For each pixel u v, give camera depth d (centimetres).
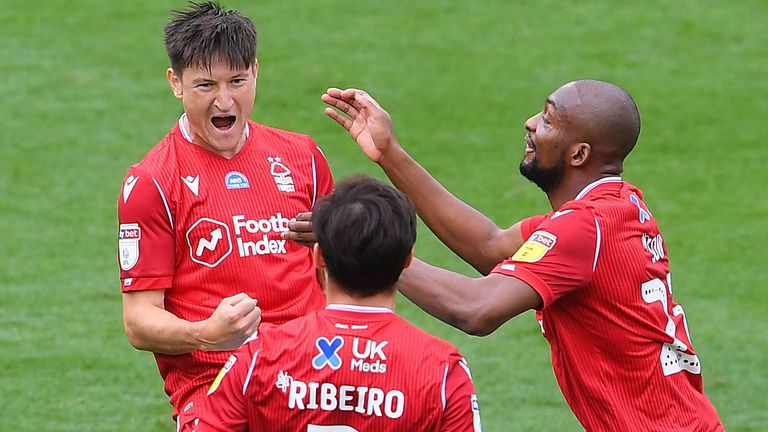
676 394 1661
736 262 3947
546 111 1725
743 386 3094
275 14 5981
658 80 5484
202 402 1658
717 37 5912
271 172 1706
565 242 1596
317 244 1391
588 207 1633
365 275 1346
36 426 2766
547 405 2964
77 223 4122
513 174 4597
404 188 1795
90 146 4728
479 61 5581
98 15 5919
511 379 3123
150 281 1627
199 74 1631
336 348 1344
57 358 3166
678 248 4056
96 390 2995
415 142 4859
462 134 4947
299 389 1340
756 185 4575
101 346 3259
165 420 2830
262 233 1673
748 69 5616
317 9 6069
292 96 5178
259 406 1355
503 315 1575
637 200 1705
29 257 3850
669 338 1664
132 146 4744
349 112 1784
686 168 4728
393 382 1334
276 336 1370
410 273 1578
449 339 3394
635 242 1650
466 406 1345
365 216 1339
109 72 5366
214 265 1652
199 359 1655
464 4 6184
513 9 6141
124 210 1630
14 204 4244
